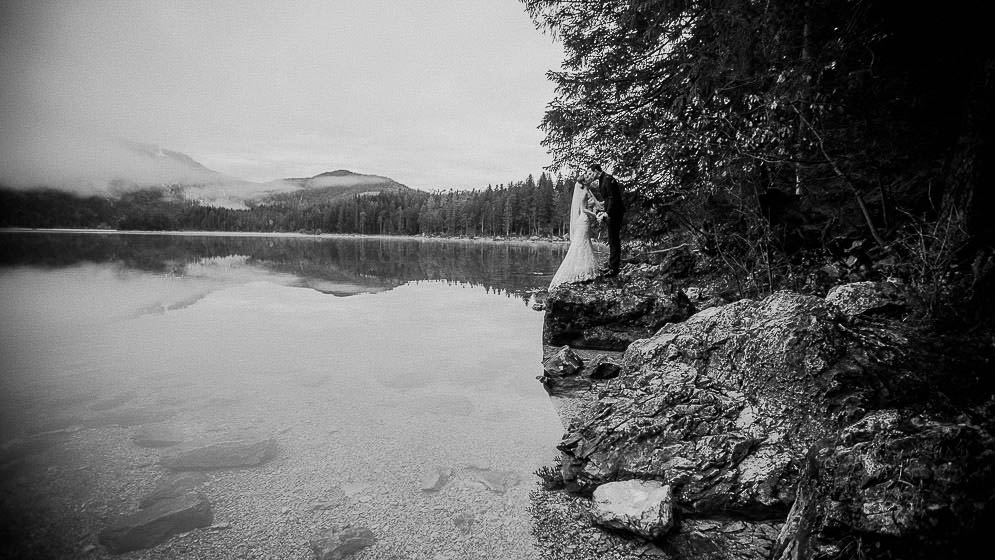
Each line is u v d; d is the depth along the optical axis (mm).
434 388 4703
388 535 2316
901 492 1629
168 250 27859
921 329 2863
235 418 3781
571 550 2268
